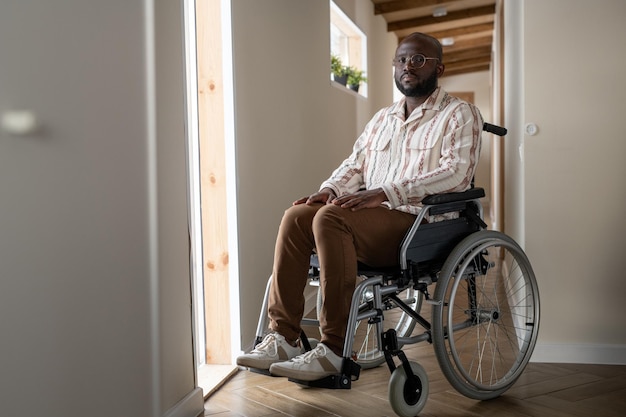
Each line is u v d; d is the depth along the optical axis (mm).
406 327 2562
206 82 2496
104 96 1505
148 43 1742
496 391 2027
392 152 2152
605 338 2439
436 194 1960
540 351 2465
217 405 2043
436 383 2213
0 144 1132
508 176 3742
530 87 2457
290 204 3324
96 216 1457
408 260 1887
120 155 1580
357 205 1874
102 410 1479
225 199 2506
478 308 2092
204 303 2502
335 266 1805
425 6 6145
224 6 2473
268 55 2982
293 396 2107
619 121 2408
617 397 2039
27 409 1198
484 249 2031
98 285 1464
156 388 1748
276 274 1938
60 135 1315
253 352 1872
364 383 2229
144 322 1704
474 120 2057
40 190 1245
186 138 2023
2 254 1135
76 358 1369
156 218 1762
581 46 2422
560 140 2445
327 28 4262
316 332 3018
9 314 1151
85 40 1421
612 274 2428
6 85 1146
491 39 9141
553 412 1918
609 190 2420
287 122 3297
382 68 6691
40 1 1254
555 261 2465
